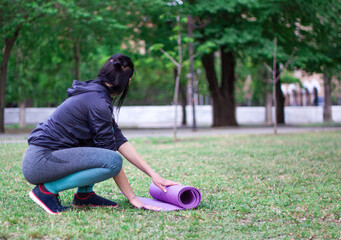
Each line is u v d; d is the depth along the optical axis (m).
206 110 28.22
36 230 2.73
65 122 3.14
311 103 26.42
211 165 6.27
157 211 3.35
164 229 2.86
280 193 4.17
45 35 17.11
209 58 19.91
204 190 4.36
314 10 17.84
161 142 10.87
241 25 17.47
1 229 2.78
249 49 16.98
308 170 5.61
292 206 3.59
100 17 14.88
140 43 19.12
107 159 3.13
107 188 4.38
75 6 14.59
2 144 9.53
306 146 8.77
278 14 17.84
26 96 20.80
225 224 3.02
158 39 16.91
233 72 20.39
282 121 21.89
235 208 3.53
